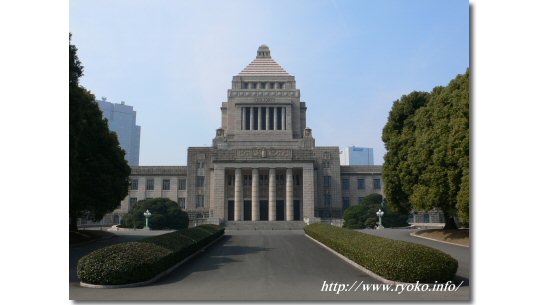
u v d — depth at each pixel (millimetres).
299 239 39000
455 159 30312
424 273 15289
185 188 89812
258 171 79562
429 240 35031
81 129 29250
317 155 89312
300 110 100000
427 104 38500
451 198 31719
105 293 14500
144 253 16984
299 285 15844
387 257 16125
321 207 86812
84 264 15844
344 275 18141
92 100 38281
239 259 23891
